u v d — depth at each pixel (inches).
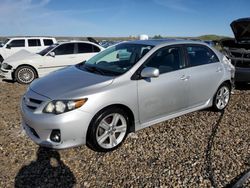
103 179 137.9
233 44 315.6
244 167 147.4
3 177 139.6
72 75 178.7
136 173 142.6
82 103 149.9
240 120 216.4
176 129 195.8
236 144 174.4
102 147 160.4
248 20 301.6
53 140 151.4
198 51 212.5
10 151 164.9
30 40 653.9
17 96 301.0
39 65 398.3
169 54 192.4
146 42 199.8
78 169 146.8
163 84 181.8
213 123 208.4
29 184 134.6
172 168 146.6
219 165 149.3
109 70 178.9
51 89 159.9
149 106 177.6
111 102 158.1
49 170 146.0
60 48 415.8
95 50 439.8
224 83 230.2
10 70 388.8
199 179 136.9
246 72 295.9
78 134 150.3
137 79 171.3
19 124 207.2
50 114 149.1
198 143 174.9
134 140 178.4
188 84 197.6
